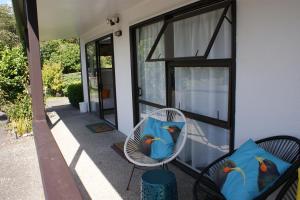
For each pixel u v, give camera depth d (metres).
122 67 5.00
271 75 2.16
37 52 2.95
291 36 1.98
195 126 3.24
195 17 3.01
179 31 3.28
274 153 2.12
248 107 2.40
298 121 1.99
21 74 7.07
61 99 11.70
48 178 1.56
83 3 3.97
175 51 3.38
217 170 2.13
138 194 2.96
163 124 3.04
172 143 2.85
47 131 2.58
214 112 2.92
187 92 3.30
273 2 2.08
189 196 2.85
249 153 2.02
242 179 1.88
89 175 3.47
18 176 3.78
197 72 3.11
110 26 5.38
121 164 3.78
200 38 2.97
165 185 2.26
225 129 2.82
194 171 3.30
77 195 1.37
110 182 3.26
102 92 6.88
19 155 4.61
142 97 4.50
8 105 6.93
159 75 3.88
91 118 7.03
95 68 6.96
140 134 3.18
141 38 4.29
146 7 3.88
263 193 1.72
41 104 3.04
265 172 1.82
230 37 2.59
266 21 2.15
